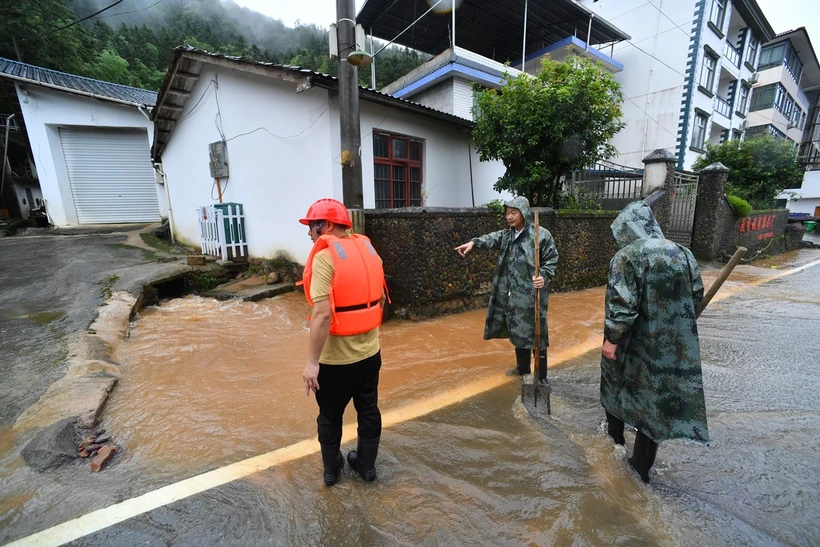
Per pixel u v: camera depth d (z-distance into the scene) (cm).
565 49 1327
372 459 205
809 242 1625
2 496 184
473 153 932
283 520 180
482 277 572
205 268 699
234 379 334
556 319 541
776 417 282
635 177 1097
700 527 180
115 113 1182
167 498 190
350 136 537
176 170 998
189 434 248
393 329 475
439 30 1313
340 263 183
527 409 292
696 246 1051
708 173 1010
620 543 171
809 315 563
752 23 1781
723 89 1889
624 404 212
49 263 694
